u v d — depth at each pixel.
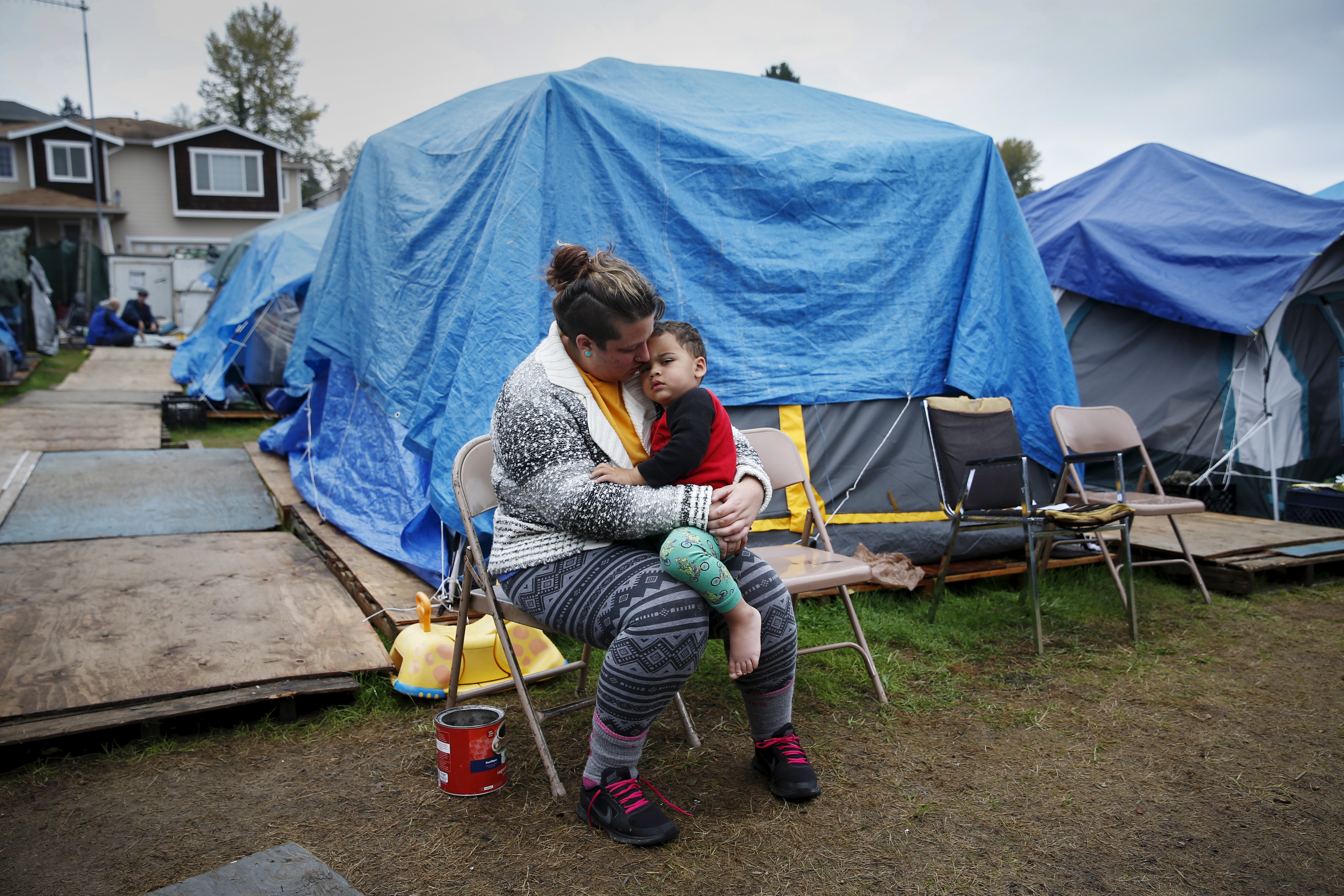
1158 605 4.22
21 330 13.78
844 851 2.04
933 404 4.19
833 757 2.53
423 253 4.40
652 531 2.03
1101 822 2.20
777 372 4.19
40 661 2.85
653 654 1.96
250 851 1.99
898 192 4.49
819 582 2.61
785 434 3.13
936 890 1.90
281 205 27.94
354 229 5.26
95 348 15.62
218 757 2.47
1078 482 4.34
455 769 2.24
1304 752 2.61
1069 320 6.89
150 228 27.14
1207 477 6.24
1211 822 2.20
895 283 4.45
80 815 2.14
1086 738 2.69
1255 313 5.96
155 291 22.09
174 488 5.84
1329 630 3.86
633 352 2.09
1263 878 1.96
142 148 26.73
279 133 44.34
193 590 3.70
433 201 4.48
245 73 42.69
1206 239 6.46
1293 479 6.21
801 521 4.15
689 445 2.07
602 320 2.00
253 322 9.55
